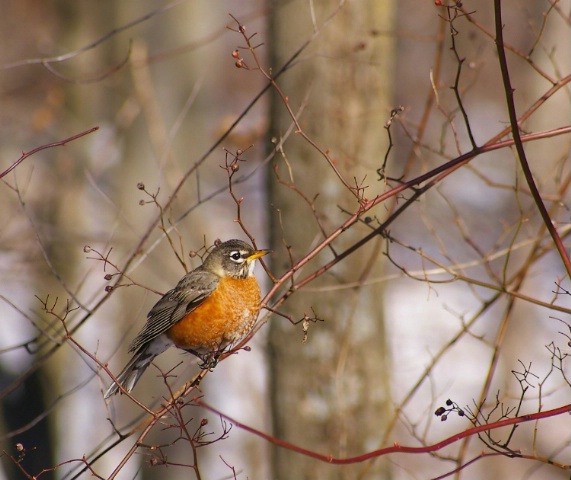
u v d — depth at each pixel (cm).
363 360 1088
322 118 1055
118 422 1675
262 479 1672
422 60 2494
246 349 777
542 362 1812
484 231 2095
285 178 1075
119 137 1634
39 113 1652
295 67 1059
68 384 1680
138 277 1597
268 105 1100
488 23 2406
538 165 1778
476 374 1819
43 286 1623
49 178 1788
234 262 855
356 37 1055
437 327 1944
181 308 840
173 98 1802
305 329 743
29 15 2194
